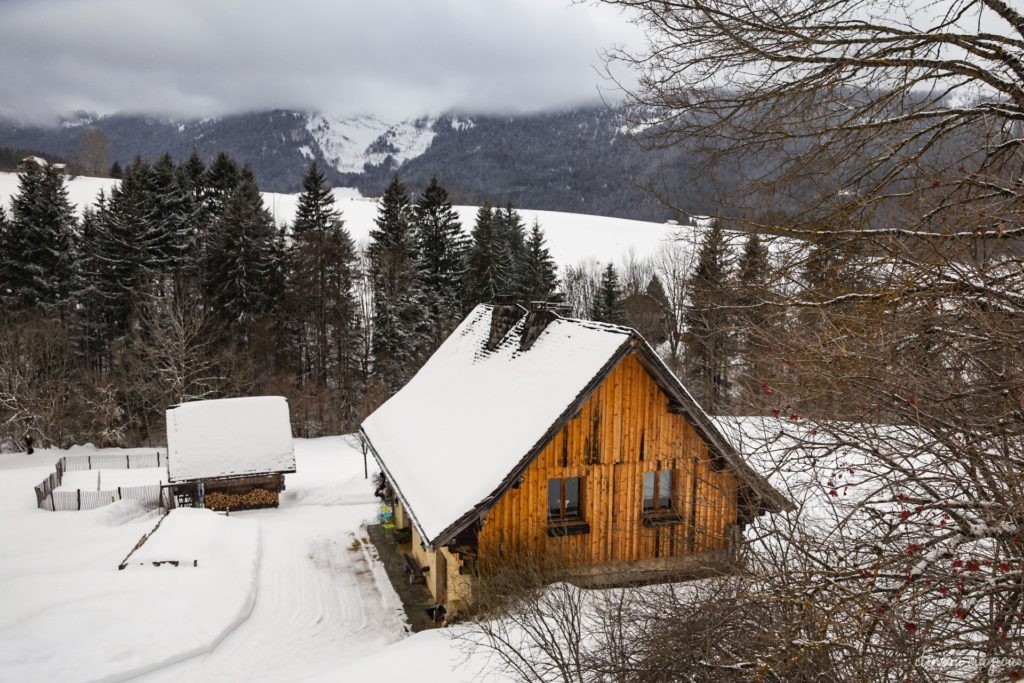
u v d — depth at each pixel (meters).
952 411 5.03
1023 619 4.96
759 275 5.68
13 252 48.31
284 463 29.59
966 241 4.90
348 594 19.58
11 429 41.81
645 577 14.73
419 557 20.72
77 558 21.86
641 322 39.16
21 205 48.75
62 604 17.53
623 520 15.70
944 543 5.50
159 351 42.50
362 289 56.47
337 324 50.06
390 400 24.69
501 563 14.34
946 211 5.26
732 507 8.86
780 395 5.79
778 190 5.52
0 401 41.19
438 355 24.42
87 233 51.81
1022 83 4.90
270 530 25.41
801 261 5.43
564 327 17.25
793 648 5.75
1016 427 4.90
